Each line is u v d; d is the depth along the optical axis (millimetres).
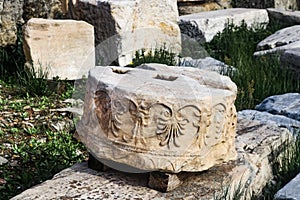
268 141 4328
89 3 6906
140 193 3365
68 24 6160
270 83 6453
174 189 3436
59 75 6176
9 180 4105
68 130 5055
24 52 6211
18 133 4914
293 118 5316
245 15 9219
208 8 9898
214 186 3516
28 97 5711
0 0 6930
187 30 8734
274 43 7895
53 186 3412
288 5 10273
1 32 7004
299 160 4305
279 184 4027
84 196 3301
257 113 5293
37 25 6066
